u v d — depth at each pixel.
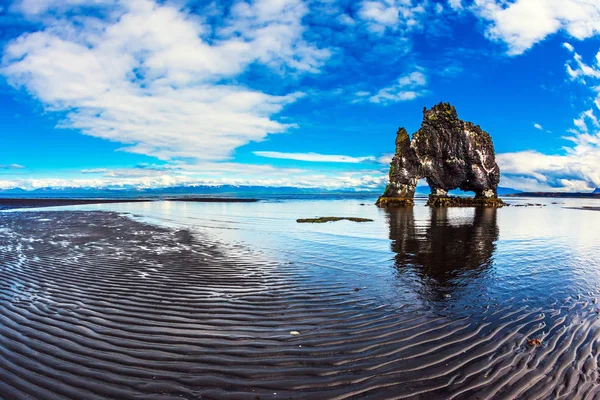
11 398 4.55
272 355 5.88
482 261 13.95
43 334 6.55
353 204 69.69
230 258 14.00
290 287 9.98
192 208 52.78
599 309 8.34
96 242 17.95
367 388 4.95
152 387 4.88
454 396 4.77
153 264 12.72
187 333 6.74
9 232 22.02
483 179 63.22
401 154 63.59
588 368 5.48
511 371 5.41
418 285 10.36
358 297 9.14
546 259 14.47
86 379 5.04
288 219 33.25
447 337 6.67
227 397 4.70
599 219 35.78
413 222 30.58
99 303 8.40
